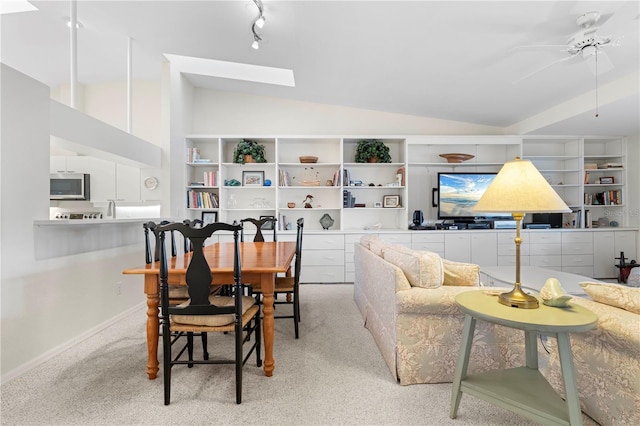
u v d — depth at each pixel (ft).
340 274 15.19
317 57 11.29
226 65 14.69
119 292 10.16
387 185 16.10
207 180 15.64
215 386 6.15
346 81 13.29
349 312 10.71
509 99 13.33
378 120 16.88
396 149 17.01
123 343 8.23
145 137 15.96
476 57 10.23
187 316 5.81
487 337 6.12
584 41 8.16
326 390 6.00
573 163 16.72
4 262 6.40
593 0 7.22
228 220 16.49
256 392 5.94
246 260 7.20
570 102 13.07
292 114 16.76
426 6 7.92
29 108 6.99
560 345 4.16
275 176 16.14
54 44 12.44
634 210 16.17
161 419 5.16
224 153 16.49
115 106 16.02
